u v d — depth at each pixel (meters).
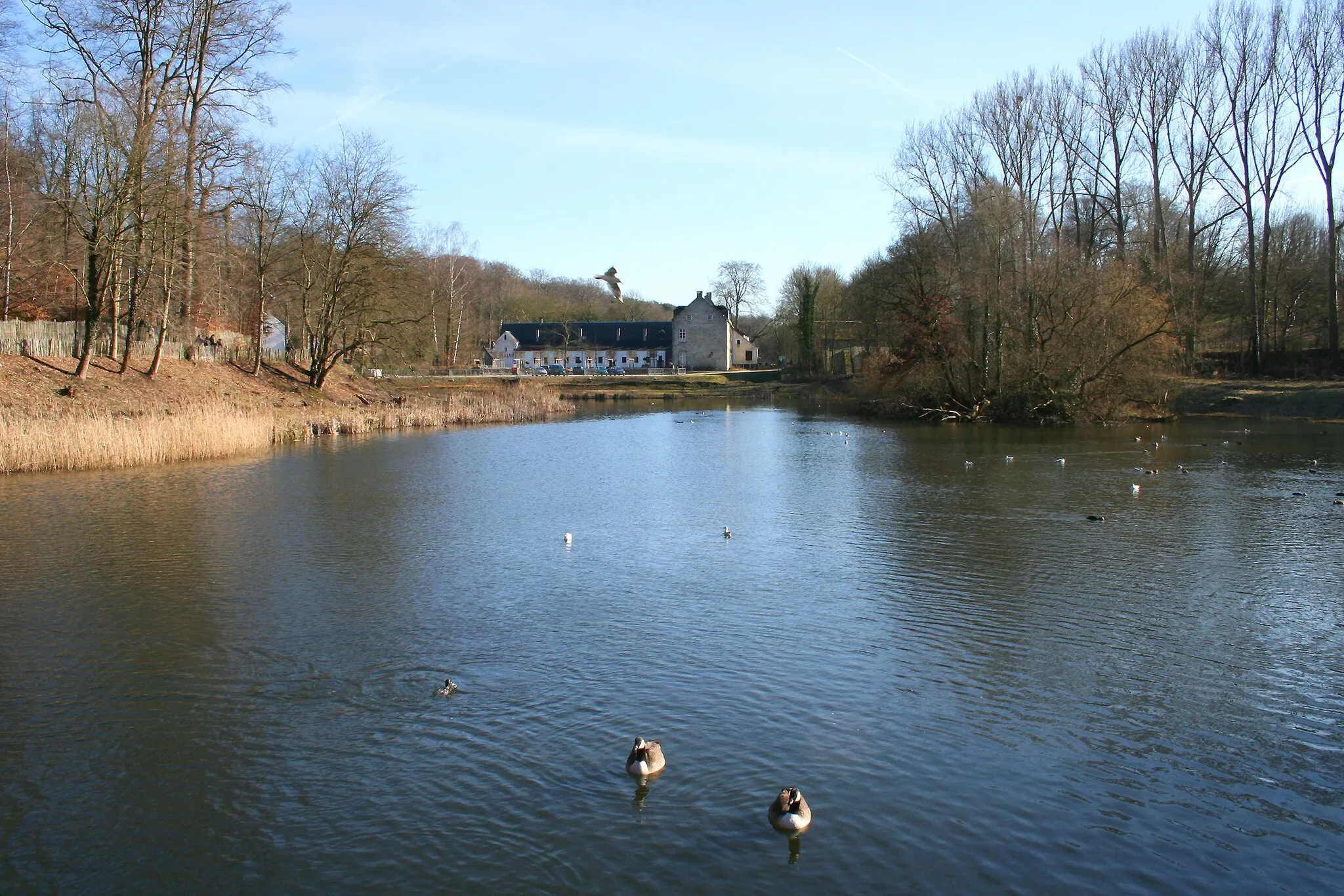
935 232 58.75
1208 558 18.53
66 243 44.88
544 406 65.56
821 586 16.62
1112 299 48.84
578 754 10.02
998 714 11.01
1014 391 51.78
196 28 42.59
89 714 11.23
